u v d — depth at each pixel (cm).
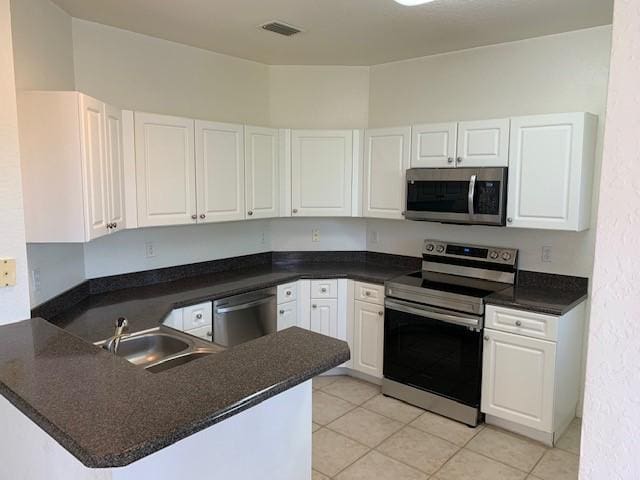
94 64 303
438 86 377
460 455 283
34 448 158
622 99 60
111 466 106
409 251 408
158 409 127
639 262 60
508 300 295
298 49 364
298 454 179
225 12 284
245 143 360
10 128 207
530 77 331
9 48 204
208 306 317
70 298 282
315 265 426
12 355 169
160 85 340
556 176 290
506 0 262
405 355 345
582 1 261
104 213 251
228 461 151
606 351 63
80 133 222
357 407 343
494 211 310
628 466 63
